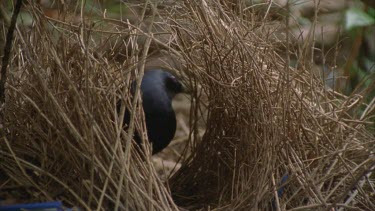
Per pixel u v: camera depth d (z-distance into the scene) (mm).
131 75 4777
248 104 4859
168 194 4469
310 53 5645
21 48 4910
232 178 5012
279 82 4891
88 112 4410
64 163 4598
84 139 4426
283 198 4684
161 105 4996
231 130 5090
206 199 5207
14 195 4488
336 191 4875
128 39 5000
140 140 4680
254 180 4641
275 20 5703
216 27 5000
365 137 5246
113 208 4402
